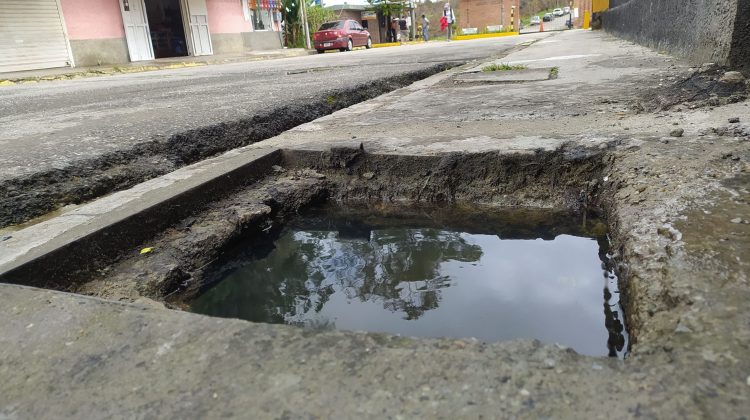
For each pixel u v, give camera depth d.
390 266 1.81
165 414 0.78
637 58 5.48
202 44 18.97
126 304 1.10
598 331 1.30
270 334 0.95
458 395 0.76
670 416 0.69
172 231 1.85
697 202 1.45
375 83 5.58
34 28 13.75
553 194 2.14
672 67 4.34
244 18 20.69
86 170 2.55
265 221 2.11
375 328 1.39
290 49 21.75
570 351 0.84
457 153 2.28
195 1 18.45
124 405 0.81
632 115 2.67
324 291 1.64
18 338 1.01
